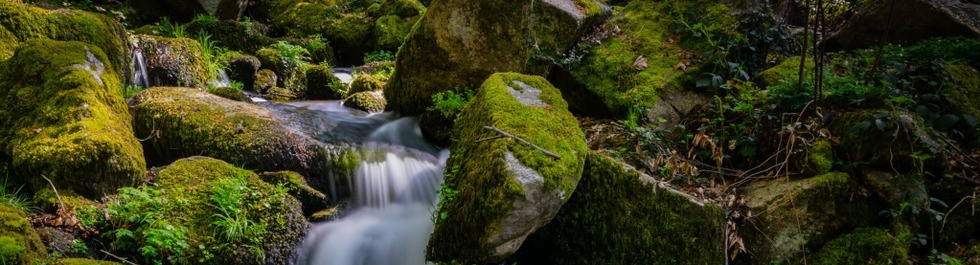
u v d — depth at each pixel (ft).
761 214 14.23
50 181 13.03
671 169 15.72
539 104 15.12
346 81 26.35
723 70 18.95
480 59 19.97
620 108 18.78
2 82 16.34
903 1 22.41
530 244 14.42
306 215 15.21
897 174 14.21
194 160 15.01
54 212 12.77
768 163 15.74
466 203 12.76
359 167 16.61
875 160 14.42
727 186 15.37
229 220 13.14
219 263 12.72
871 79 16.51
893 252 13.41
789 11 28.45
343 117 20.18
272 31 35.73
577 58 20.07
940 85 16.96
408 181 17.01
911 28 22.63
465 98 20.13
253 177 14.82
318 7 36.32
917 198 13.82
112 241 12.50
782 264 13.88
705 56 18.98
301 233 14.15
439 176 17.51
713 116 17.72
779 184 14.73
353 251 14.64
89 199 13.47
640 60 19.52
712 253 13.91
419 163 17.66
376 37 32.78
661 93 18.56
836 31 25.77
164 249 12.28
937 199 13.91
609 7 23.63
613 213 13.82
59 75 15.71
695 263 13.80
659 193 13.96
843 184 14.23
